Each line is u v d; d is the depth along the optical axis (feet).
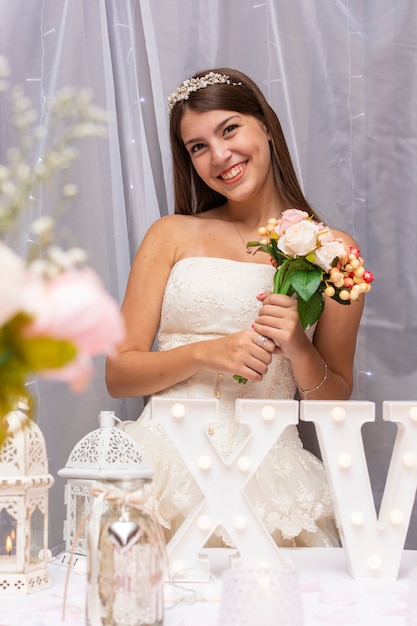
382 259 7.32
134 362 6.30
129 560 2.84
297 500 5.82
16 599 3.51
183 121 6.68
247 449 4.09
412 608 2.95
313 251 5.03
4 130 6.98
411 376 7.30
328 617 3.21
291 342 5.66
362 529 4.05
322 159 7.35
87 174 7.08
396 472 4.12
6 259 1.89
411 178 7.25
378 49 7.26
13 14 7.07
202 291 6.40
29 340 1.98
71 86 7.07
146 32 7.25
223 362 5.79
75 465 4.25
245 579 2.65
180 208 7.21
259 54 7.35
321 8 7.32
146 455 5.79
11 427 3.45
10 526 3.76
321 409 4.15
